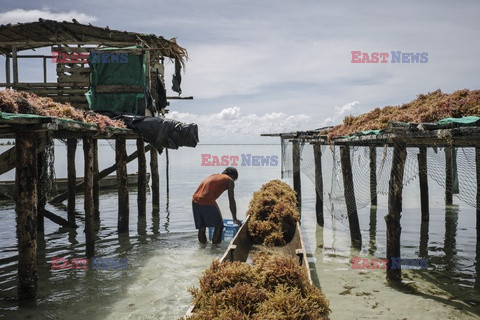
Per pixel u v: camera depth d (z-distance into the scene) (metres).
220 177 9.87
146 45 14.20
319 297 4.23
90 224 9.02
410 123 5.96
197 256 8.96
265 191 10.77
